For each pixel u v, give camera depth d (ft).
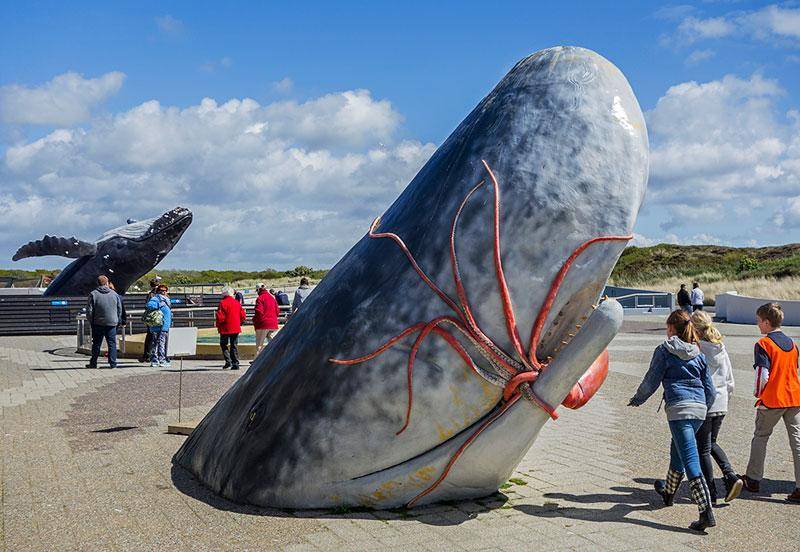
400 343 17.58
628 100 18.30
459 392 17.39
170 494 19.48
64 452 24.47
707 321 19.95
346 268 19.71
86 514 17.78
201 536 16.22
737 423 30.78
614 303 16.75
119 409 33.37
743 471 22.65
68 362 53.72
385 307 17.94
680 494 20.01
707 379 18.30
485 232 17.33
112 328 50.26
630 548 15.71
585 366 16.75
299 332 19.63
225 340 49.70
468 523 17.19
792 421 19.89
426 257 17.88
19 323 79.66
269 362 20.15
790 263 170.81
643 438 27.58
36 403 35.06
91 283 81.56
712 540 16.33
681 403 17.80
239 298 82.94
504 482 19.25
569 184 17.15
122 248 81.46
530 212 17.12
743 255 207.92
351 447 17.79
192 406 34.19
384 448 17.66
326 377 18.19
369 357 17.75
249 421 19.36
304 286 47.83
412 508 18.20
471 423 17.74
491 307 17.21
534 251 17.12
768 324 20.84
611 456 24.49
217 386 40.96
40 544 15.75
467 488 18.40
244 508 18.24
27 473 21.71
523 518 17.63
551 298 17.10
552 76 18.33
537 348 17.61
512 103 18.43
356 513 17.81
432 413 17.46
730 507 19.04
